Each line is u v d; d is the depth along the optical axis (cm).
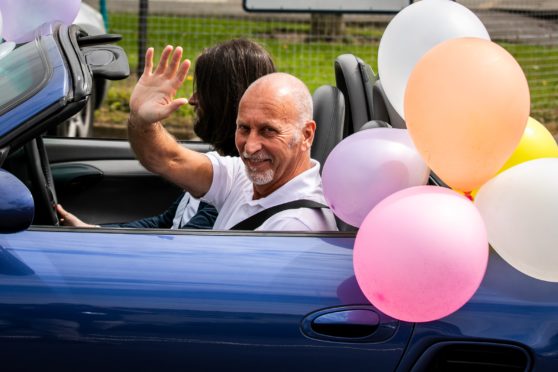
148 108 293
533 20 1077
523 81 240
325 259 251
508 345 245
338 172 255
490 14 1101
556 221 230
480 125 234
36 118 253
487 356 246
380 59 281
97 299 243
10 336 242
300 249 254
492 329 245
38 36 292
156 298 243
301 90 291
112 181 427
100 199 427
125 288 244
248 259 250
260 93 287
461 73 235
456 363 246
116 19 1021
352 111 347
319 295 245
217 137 341
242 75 335
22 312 242
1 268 246
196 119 346
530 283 249
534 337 244
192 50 968
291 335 242
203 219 344
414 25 273
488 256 253
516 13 1098
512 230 234
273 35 1047
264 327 242
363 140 258
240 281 245
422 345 244
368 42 1048
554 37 1023
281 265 249
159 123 307
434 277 225
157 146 309
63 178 420
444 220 227
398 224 228
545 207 231
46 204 349
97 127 768
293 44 1026
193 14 1081
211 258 250
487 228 241
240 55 337
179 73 294
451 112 235
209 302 243
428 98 238
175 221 371
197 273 246
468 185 247
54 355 243
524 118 238
